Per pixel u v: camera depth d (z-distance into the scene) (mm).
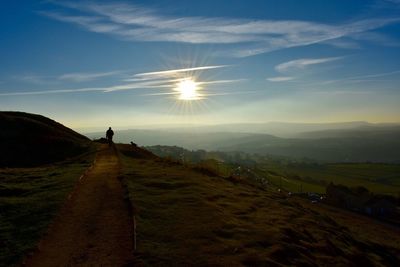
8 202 20703
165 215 18281
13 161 47000
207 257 13711
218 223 17594
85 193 23000
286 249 15719
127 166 34094
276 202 27641
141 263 12812
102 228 16516
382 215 70438
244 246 15203
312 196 99250
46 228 16266
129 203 20266
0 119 59562
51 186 24781
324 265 15711
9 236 15578
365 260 19203
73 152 51625
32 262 13227
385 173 197500
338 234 22922
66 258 13492
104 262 13117
